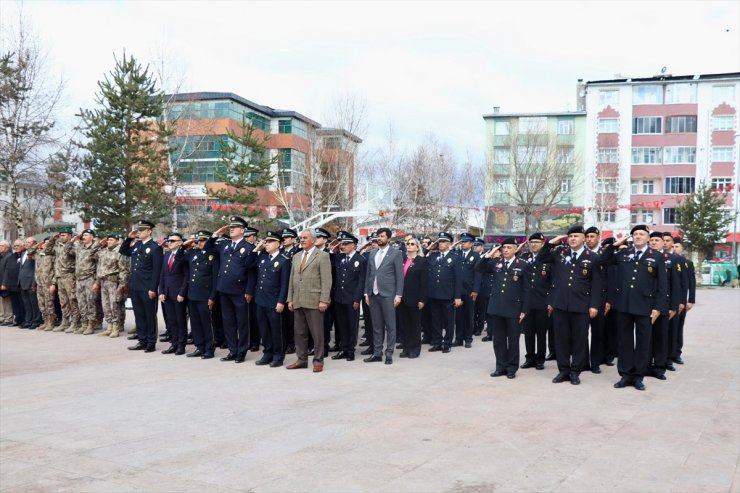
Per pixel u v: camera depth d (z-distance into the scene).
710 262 38.25
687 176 44.44
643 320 8.08
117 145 22.56
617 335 9.23
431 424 6.13
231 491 4.38
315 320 9.20
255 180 23.88
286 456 5.13
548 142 40.34
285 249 9.88
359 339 12.96
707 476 4.71
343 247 10.39
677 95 44.59
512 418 6.39
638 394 7.68
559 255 8.69
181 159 27.97
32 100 26.22
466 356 10.72
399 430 5.91
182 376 8.74
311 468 4.84
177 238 10.78
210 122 32.81
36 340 12.41
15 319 14.85
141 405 6.93
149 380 8.42
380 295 9.88
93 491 4.40
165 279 10.78
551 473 4.76
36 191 27.80
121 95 22.30
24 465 4.95
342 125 30.94
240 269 9.97
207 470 4.80
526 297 8.73
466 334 12.04
